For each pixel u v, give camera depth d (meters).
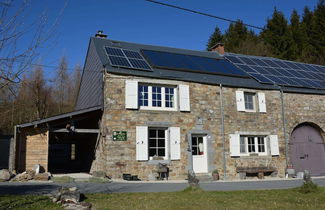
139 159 12.30
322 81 18.31
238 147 14.30
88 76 16.97
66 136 15.80
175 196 7.50
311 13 38.12
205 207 6.28
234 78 15.39
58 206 5.95
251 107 15.55
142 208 6.11
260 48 33.94
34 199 6.46
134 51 15.41
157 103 13.39
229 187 9.88
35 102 19.61
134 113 12.64
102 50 14.38
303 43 34.62
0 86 5.05
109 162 11.85
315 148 16.44
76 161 20.72
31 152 11.75
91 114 12.88
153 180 12.30
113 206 6.21
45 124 12.06
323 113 16.86
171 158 12.88
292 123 15.90
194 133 13.57
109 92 12.42
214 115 14.15
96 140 13.58
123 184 10.16
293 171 14.88
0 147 12.83
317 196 7.75
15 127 11.46
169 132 13.12
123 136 12.25
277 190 8.88
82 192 8.03
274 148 15.11
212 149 13.78
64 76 29.00
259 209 6.23
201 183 11.38
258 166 14.63
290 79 17.12
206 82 14.21
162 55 15.55
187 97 13.66
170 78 13.52
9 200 6.32
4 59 4.94
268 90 15.71
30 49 5.17
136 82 12.83
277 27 35.53
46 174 10.70
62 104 31.14
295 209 6.26
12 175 10.54
